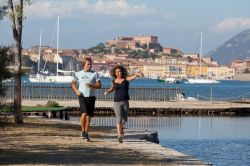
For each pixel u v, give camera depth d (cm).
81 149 2003
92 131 2770
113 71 2241
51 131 2669
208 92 14925
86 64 2250
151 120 5469
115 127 3077
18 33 2869
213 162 2525
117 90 2228
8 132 2570
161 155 1878
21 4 2884
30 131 2638
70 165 1622
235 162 2530
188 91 14850
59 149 1992
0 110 1806
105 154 1875
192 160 1766
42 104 5741
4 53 1733
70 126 3008
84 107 2266
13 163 1644
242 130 4366
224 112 6681
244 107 6769
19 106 3036
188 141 3447
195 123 5141
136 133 2712
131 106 6569
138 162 1698
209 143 3338
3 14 1956
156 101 7762
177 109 6506
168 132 4112
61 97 7725
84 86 2250
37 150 1956
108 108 6097
